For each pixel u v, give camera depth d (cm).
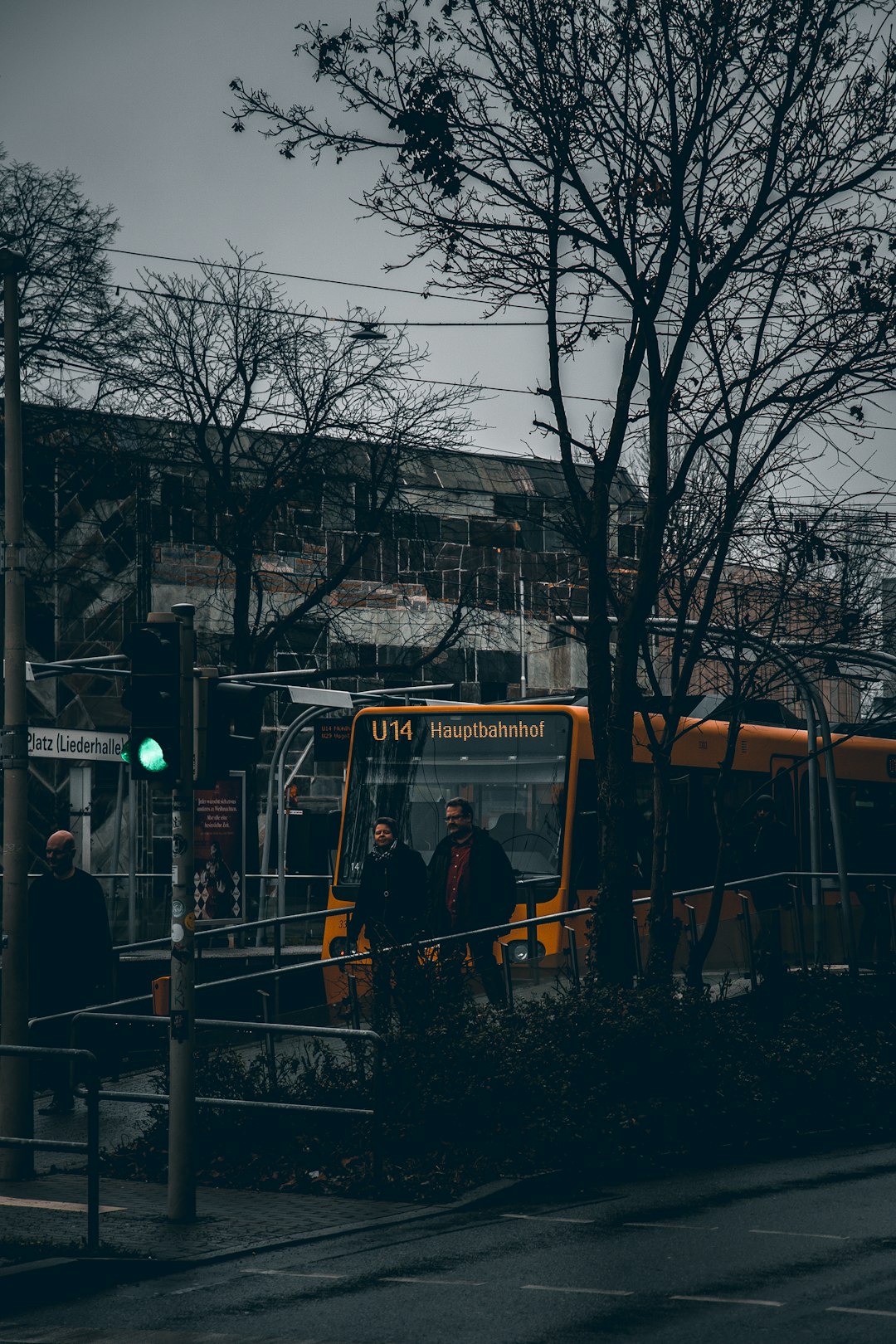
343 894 2125
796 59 1461
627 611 1533
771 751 2405
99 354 3431
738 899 2062
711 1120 1357
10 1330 809
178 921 1073
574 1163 1221
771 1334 747
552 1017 1388
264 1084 1323
